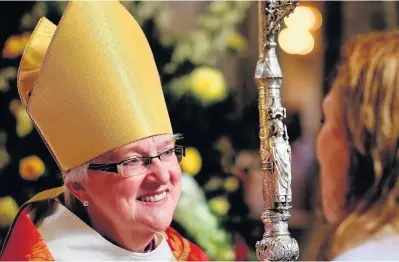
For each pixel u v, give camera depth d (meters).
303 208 6.66
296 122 7.91
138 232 3.57
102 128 3.44
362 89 3.85
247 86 7.95
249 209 5.66
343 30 8.66
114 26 3.58
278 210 3.21
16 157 4.77
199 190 5.05
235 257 5.34
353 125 3.87
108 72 3.50
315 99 8.32
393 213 3.78
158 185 3.44
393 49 3.85
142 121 3.46
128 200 3.42
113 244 3.61
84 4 3.55
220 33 5.42
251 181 6.06
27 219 3.66
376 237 3.73
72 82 3.50
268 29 3.31
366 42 3.92
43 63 3.51
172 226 4.91
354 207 3.91
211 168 5.34
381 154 3.81
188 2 7.88
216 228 5.00
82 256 3.57
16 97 4.80
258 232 5.55
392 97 3.79
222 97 5.22
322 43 8.62
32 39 3.64
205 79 5.16
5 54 4.83
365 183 3.88
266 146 3.25
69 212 3.66
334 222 3.98
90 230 3.61
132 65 3.56
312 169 6.69
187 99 5.18
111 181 3.43
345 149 3.91
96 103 3.46
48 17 4.98
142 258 3.67
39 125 3.60
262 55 3.33
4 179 4.77
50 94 3.53
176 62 5.20
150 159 3.44
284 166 3.21
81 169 3.50
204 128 5.29
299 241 6.35
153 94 3.58
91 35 3.53
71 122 3.50
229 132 5.38
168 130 3.57
